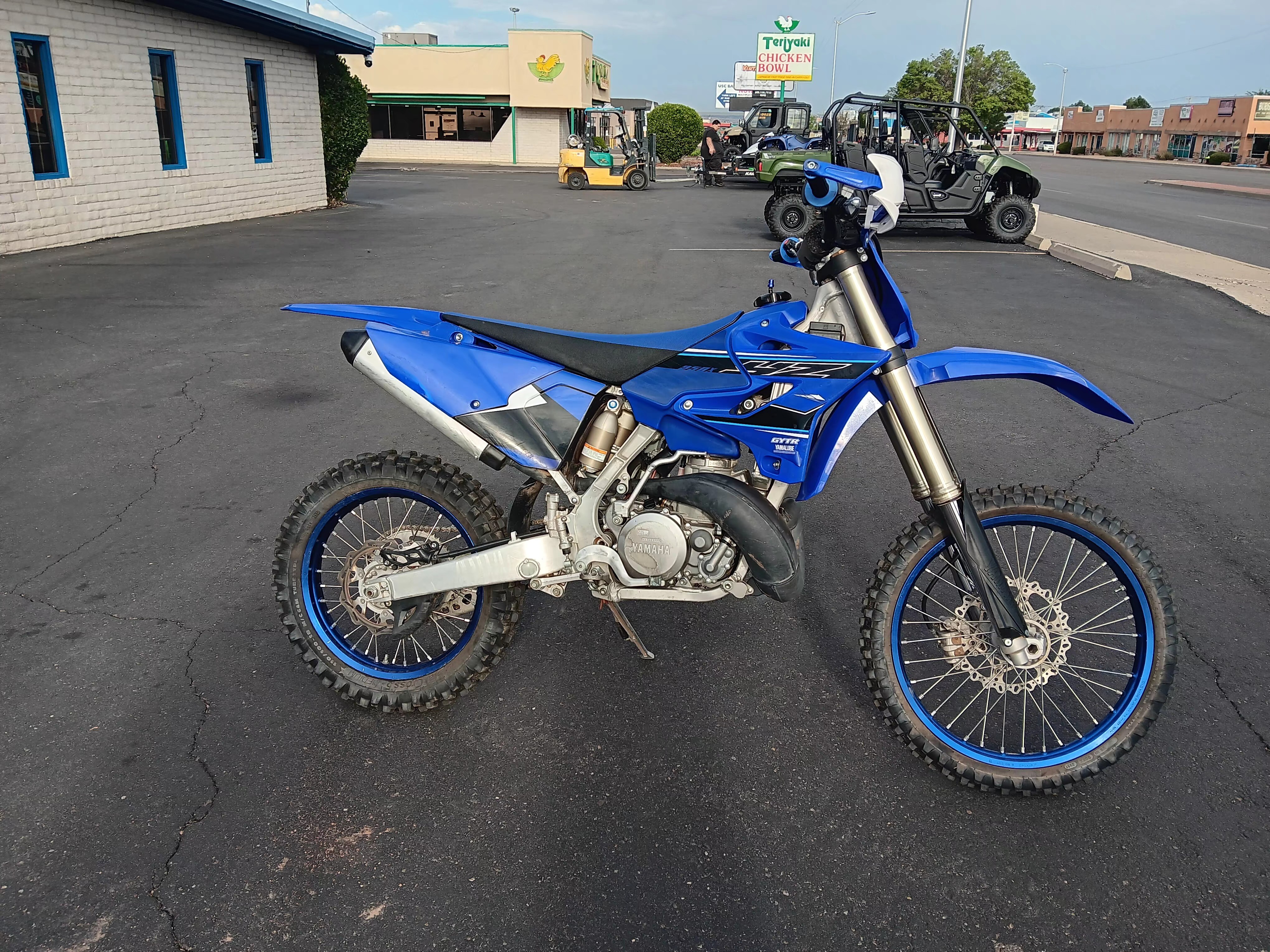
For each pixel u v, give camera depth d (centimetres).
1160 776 284
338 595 382
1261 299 1063
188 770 283
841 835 261
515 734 303
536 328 284
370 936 226
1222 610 379
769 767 289
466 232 1628
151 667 335
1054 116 11762
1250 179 4350
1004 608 261
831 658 349
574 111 3325
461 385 278
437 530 420
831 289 269
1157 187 3372
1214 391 699
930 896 240
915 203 1578
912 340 269
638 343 277
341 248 1390
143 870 245
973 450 570
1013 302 1052
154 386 677
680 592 280
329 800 272
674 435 271
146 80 1469
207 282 1082
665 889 241
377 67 4181
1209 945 225
